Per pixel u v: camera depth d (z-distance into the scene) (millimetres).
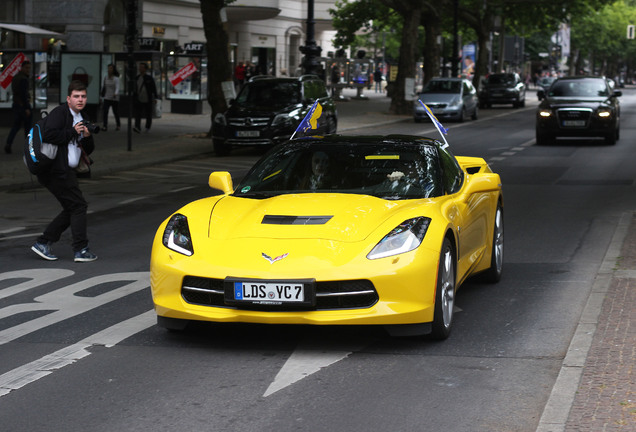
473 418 4750
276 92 23594
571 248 9969
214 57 26109
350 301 5820
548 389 5227
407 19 41281
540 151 23078
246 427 4641
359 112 42312
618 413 4535
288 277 5715
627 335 6016
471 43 82000
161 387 5328
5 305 7621
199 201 6969
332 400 5062
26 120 21484
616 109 24922
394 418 4762
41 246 9656
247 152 24250
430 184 6988
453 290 6555
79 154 9453
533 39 95812
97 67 30469
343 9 54406
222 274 5832
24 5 41844
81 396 5180
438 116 37031
